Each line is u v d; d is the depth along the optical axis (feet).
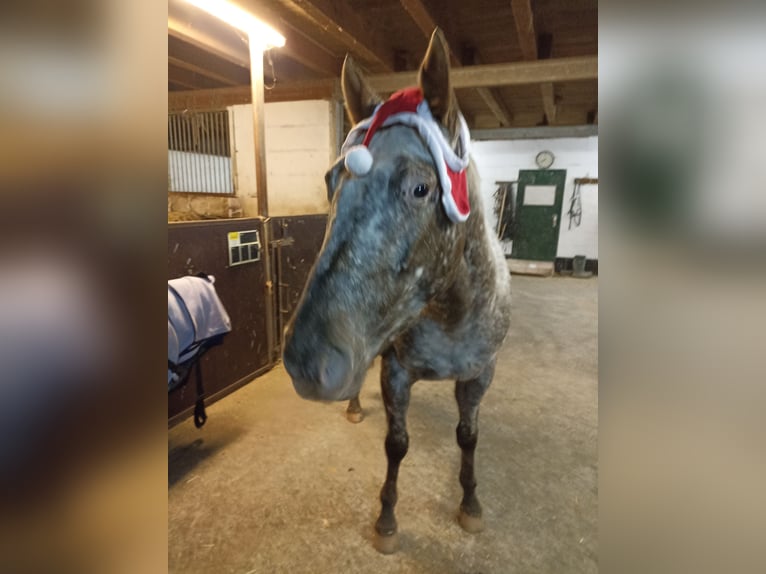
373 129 2.67
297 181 15.49
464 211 2.83
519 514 5.39
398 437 4.65
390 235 2.40
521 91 17.67
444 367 4.13
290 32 11.25
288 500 5.63
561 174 23.44
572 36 12.20
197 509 5.46
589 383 9.38
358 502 5.59
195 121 16.30
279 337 10.35
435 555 4.76
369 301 2.41
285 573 4.54
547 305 16.52
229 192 16.58
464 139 2.98
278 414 7.92
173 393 7.32
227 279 8.47
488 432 7.34
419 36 12.35
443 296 3.57
